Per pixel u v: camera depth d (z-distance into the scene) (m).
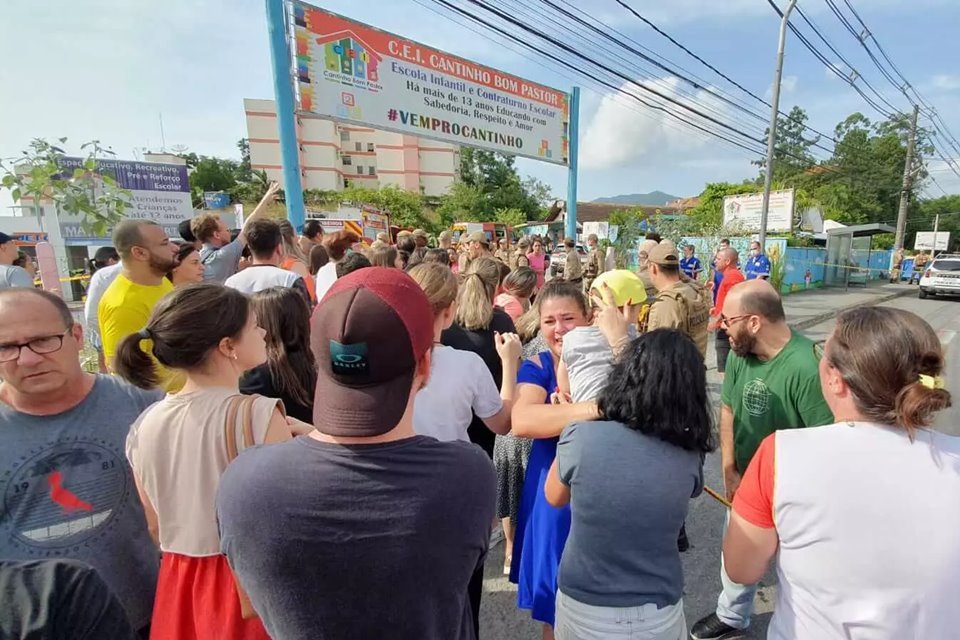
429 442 0.93
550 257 16.66
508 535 2.73
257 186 51.84
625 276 2.03
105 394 1.47
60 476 1.36
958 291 15.70
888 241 35.09
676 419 1.36
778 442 1.17
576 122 11.37
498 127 9.70
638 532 1.36
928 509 0.99
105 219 3.99
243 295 1.47
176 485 1.24
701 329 3.39
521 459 2.54
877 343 1.05
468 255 6.04
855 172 34.28
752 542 1.19
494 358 2.59
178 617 1.22
